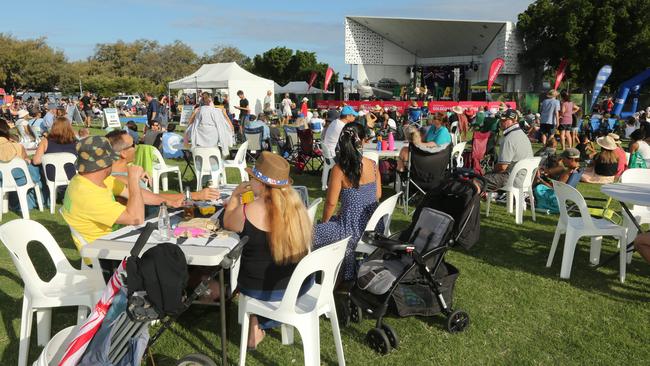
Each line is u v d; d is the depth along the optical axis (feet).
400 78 124.26
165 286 7.32
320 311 9.26
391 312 11.20
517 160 21.02
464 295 13.50
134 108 101.76
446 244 11.48
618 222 19.52
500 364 10.27
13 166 20.30
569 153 21.25
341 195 12.65
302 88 103.60
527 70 111.04
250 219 9.00
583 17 98.48
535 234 19.02
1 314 12.15
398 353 10.64
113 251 9.12
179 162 36.86
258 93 71.51
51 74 181.57
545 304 13.01
